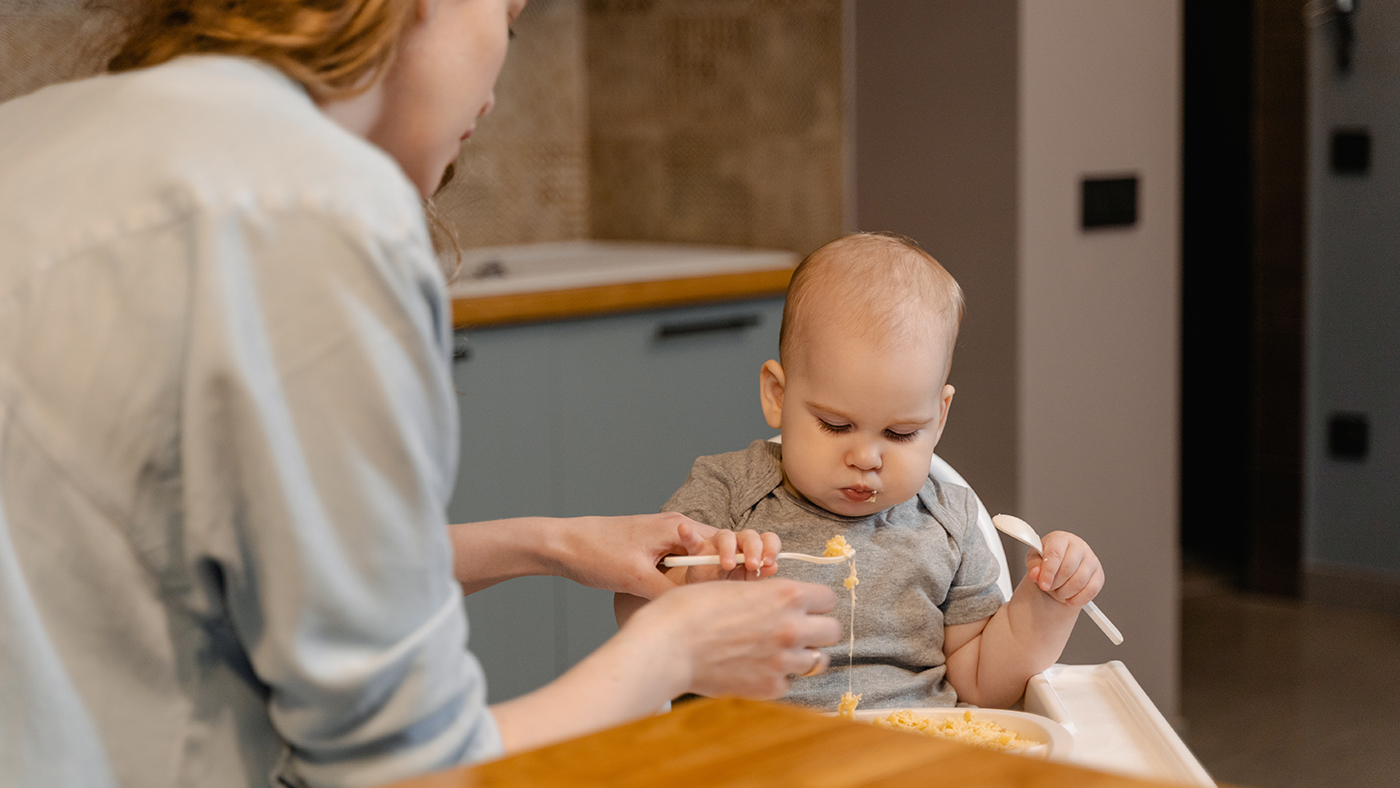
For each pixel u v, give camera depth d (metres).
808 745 0.54
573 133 3.31
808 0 2.71
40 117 0.69
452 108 0.76
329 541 0.60
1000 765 0.51
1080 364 2.50
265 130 0.62
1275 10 3.37
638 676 0.71
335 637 0.61
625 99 3.22
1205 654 3.16
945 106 2.47
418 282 0.61
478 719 0.65
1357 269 3.34
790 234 2.85
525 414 2.27
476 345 2.18
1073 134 2.43
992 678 1.07
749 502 1.15
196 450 0.59
